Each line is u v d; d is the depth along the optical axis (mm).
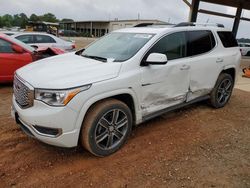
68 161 3502
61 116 3090
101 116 3412
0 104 5578
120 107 3609
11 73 6676
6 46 6625
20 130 4328
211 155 3783
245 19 16844
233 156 3783
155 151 3826
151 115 4223
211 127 4793
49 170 3299
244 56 24234
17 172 3232
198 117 5254
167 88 4281
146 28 4609
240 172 3395
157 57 3744
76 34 63438
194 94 4988
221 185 3121
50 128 3146
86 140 3371
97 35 80500
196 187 3066
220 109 5812
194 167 3457
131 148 3875
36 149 3764
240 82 9516
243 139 4355
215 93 5527
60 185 3031
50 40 11484
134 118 3951
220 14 14969
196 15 13469
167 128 4641
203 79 5031
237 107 6090
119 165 3447
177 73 4379
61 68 3613
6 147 3789
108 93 3406
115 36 4746
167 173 3307
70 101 3098
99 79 3354
